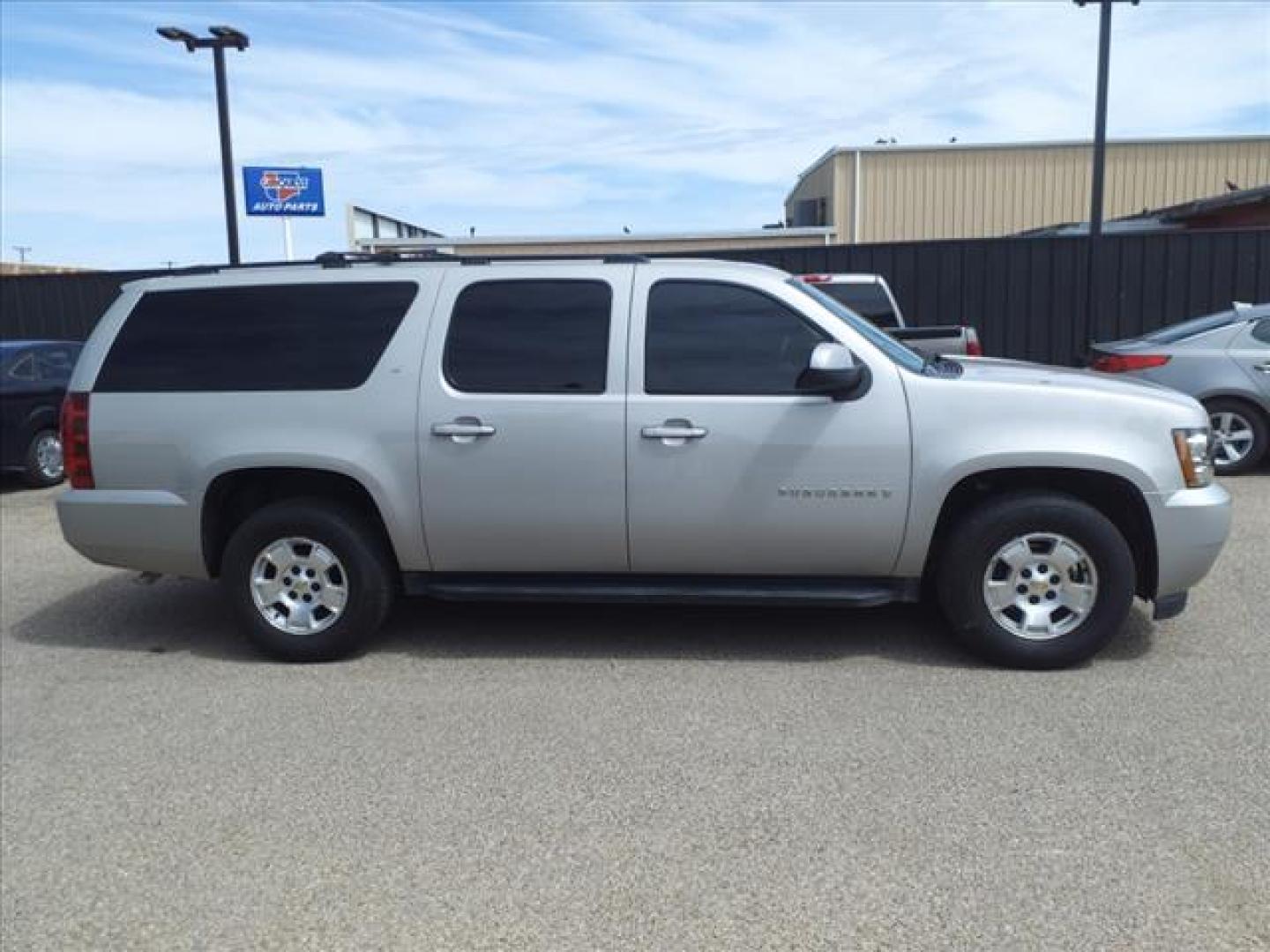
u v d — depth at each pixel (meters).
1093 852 3.30
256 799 3.82
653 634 5.58
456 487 5.01
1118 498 5.01
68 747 4.32
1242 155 26.20
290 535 5.18
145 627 6.00
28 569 7.48
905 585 5.02
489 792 3.82
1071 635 4.84
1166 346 9.75
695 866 3.29
